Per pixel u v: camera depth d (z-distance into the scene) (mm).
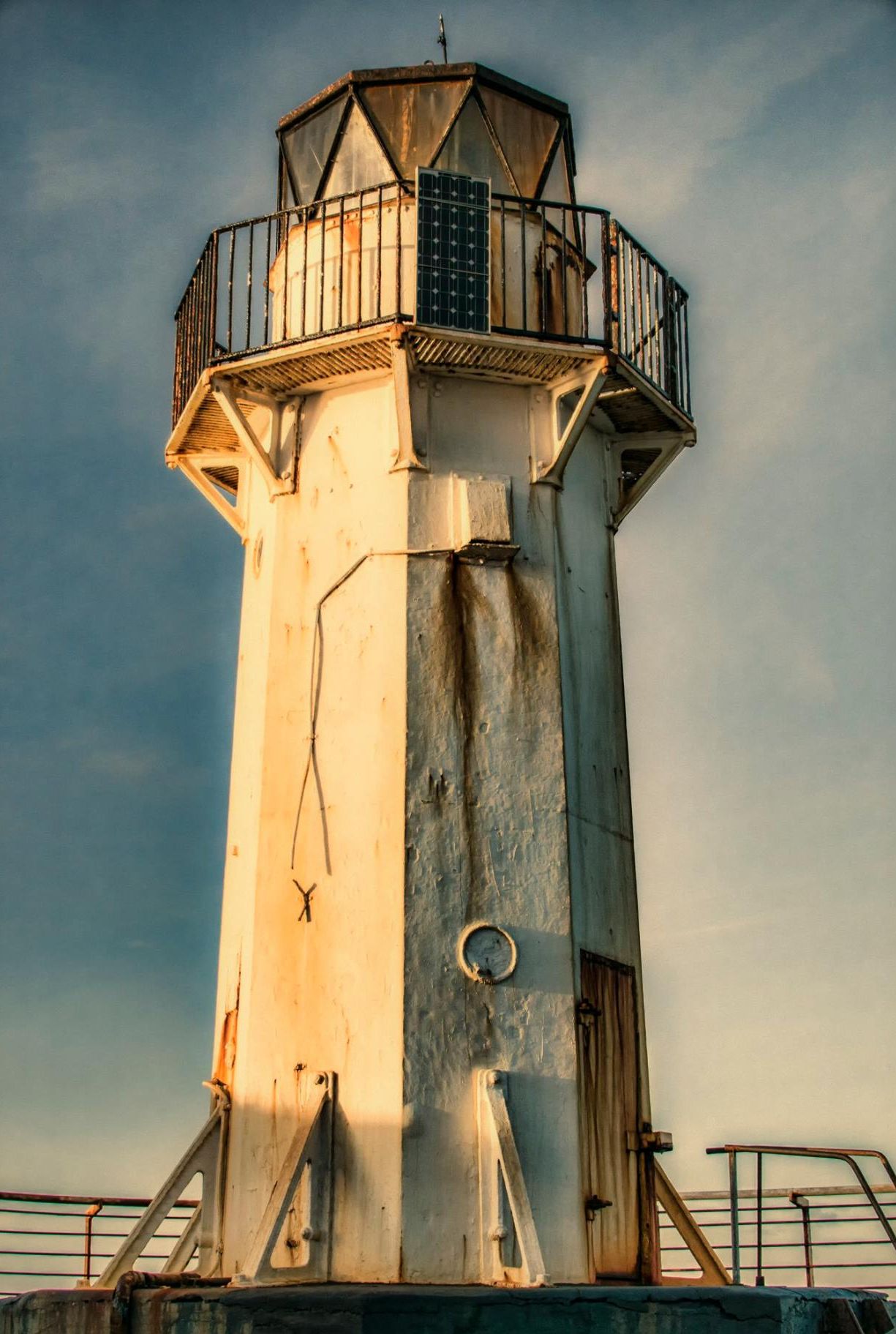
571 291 17641
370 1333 12016
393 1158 13836
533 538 15945
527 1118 14227
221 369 16047
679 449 17625
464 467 15961
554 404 16297
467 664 15375
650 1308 12469
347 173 17188
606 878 15828
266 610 16453
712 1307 12547
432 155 17016
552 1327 12281
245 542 17641
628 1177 15078
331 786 15305
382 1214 13758
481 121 17312
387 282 16516
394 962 14375
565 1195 14141
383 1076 14117
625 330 16469
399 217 15570
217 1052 15898
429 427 15984
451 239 15656
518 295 16891
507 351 15625
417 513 15695
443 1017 14281
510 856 14914
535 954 14688
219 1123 15141
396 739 15023
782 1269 16734
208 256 16703
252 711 16469
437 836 14781
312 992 14773
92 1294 13203
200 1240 14977
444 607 15492
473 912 14648
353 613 15695
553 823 15141
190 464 18016
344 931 14766
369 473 16047
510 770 15172
